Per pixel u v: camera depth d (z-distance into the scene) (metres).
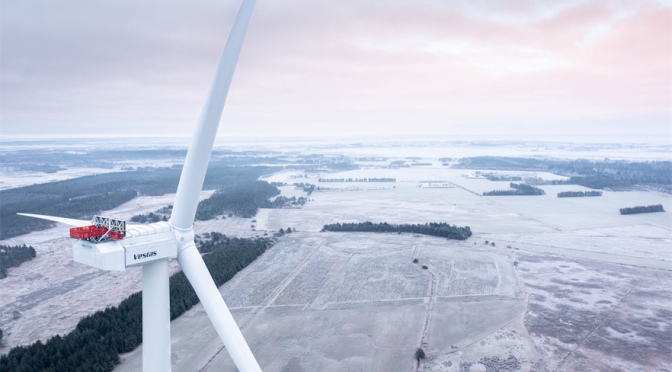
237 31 31.97
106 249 31.95
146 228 34.66
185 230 36.78
